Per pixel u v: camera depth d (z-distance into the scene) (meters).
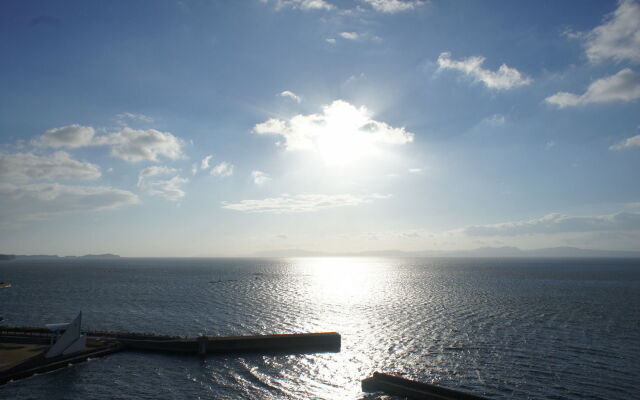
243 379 52.88
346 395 47.47
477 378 52.84
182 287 175.62
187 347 65.19
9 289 163.75
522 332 79.00
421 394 46.12
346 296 143.00
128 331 81.50
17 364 54.91
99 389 49.00
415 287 179.88
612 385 50.03
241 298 135.25
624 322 89.50
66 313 103.12
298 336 68.31
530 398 46.34
